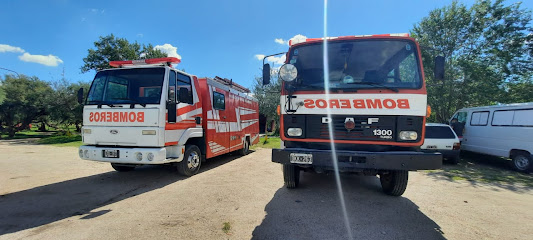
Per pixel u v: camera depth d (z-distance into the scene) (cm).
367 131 402
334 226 362
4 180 620
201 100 732
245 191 530
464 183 645
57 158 960
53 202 459
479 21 1266
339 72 433
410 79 408
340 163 382
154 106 557
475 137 1017
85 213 407
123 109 573
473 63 1263
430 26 1346
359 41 439
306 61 453
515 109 852
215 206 440
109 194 508
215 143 795
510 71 1292
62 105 2041
